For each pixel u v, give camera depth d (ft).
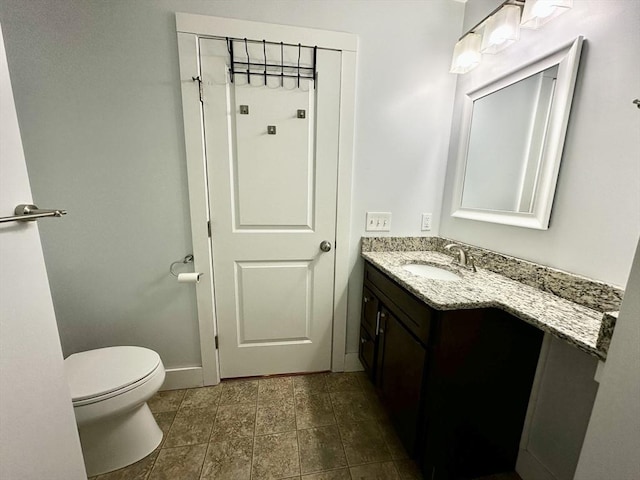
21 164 1.98
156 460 3.82
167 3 4.00
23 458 1.93
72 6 3.81
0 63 1.83
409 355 3.62
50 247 4.34
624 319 1.63
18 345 1.92
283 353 5.57
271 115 4.58
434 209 5.65
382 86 4.93
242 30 4.20
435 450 3.36
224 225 4.83
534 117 3.64
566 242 3.28
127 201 4.45
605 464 1.75
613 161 2.80
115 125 4.20
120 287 4.70
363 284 5.52
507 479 3.65
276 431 4.31
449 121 5.34
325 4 4.44
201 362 5.24
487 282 3.78
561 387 3.21
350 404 4.90
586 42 3.03
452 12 4.94
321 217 5.11
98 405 3.28
